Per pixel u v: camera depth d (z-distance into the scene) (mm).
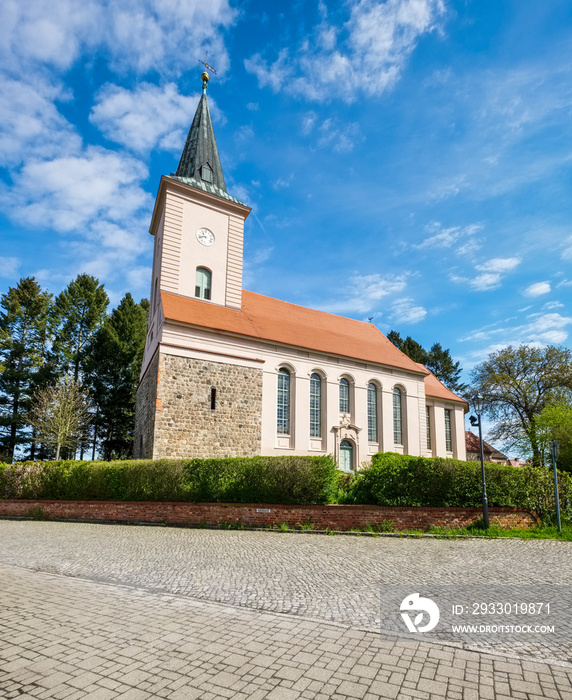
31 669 4691
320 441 28609
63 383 36812
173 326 23219
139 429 28469
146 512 15422
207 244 27375
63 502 17016
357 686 4426
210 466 15086
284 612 6668
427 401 36969
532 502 15086
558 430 25734
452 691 4355
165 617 6387
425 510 13922
